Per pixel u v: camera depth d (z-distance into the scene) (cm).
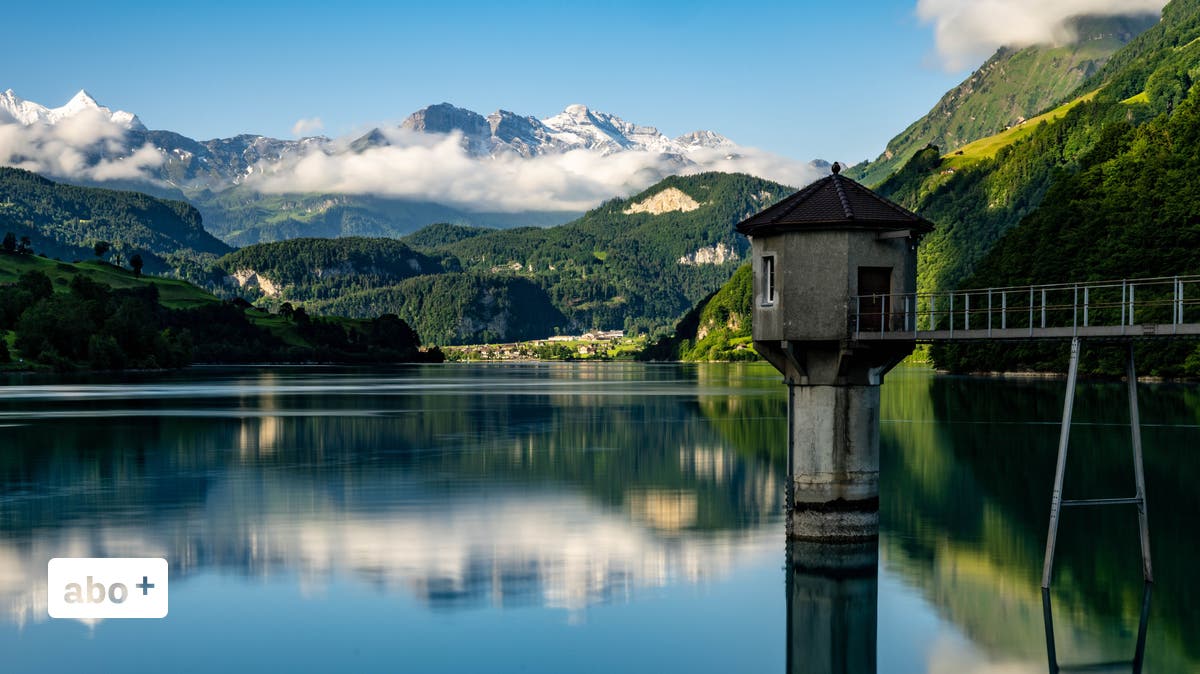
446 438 10231
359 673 3478
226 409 13750
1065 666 3528
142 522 5869
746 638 3844
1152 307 14188
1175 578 4528
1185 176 16100
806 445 4803
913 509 6009
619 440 10019
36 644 3788
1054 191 19550
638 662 3588
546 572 4759
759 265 4822
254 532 5606
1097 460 7712
